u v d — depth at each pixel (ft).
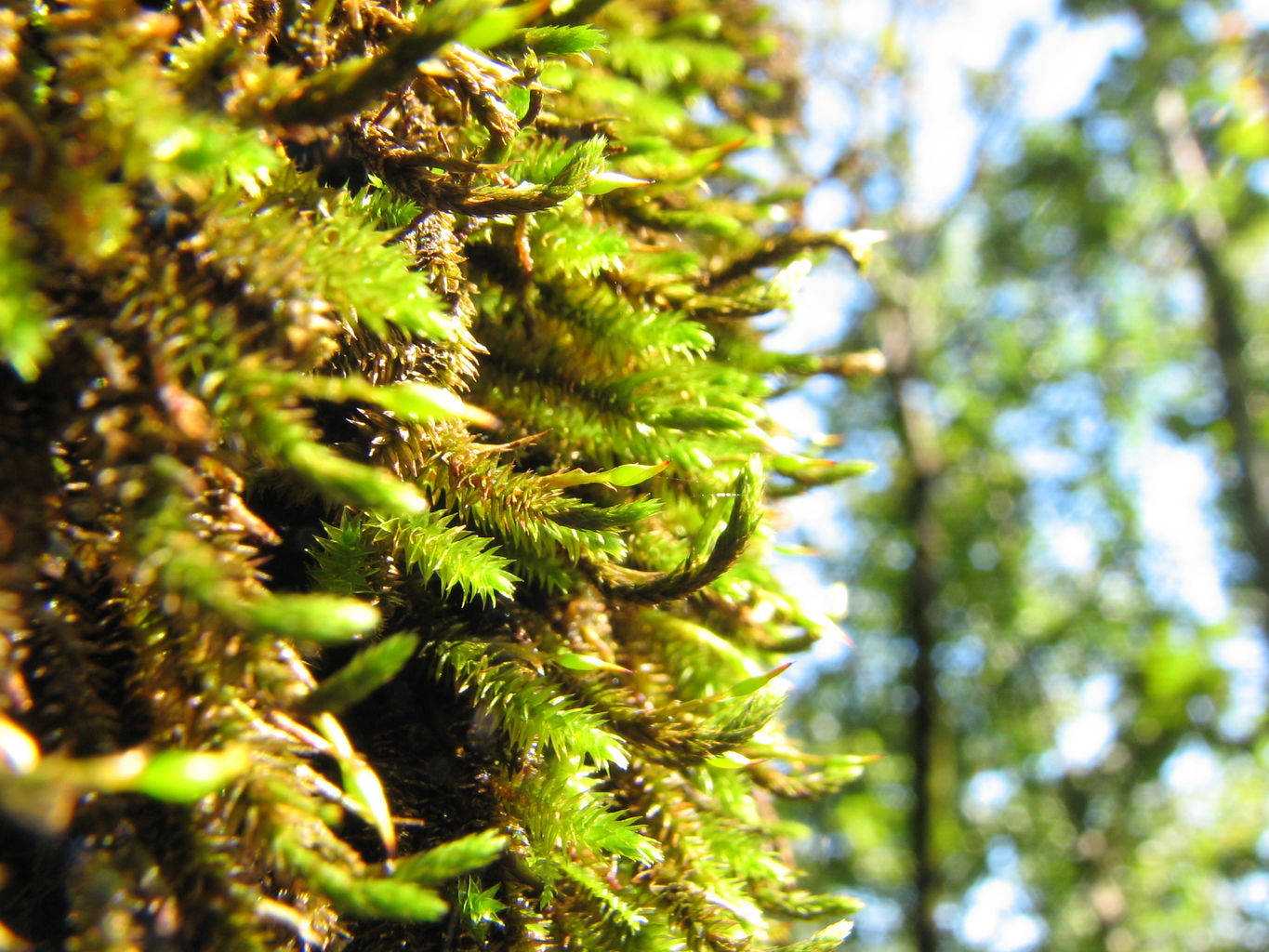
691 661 0.15
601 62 0.21
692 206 0.21
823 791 0.16
